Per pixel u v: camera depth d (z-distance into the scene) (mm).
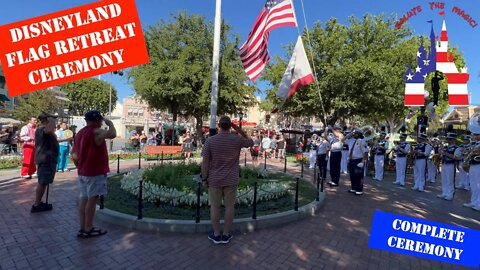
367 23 21406
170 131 32219
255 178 8820
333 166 9797
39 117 5719
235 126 4707
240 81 25500
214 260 4070
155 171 7535
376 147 12281
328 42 21000
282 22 8859
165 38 24781
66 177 9484
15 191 7355
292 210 6043
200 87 25281
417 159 9945
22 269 3658
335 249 4633
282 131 27312
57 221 5297
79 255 4059
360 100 21188
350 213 6590
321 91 21234
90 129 4496
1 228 4910
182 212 5668
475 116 8398
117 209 5672
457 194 9828
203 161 4516
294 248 4594
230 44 25531
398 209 7164
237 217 5500
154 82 23328
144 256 4102
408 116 20750
